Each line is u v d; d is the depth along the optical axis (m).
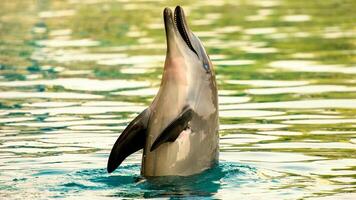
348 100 22.14
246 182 14.87
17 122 20.23
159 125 15.35
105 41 33.41
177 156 15.32
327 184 14.76
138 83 25.06
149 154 15.39
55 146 17.89
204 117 15.55
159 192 14.27
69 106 22.03
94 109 21.62
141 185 14.76
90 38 34.25
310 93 23.19
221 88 24.33
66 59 29.44
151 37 34.19
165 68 15.72
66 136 18.77
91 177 15.40
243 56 29.41
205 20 38.81
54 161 16.64
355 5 43.44
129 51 30.94
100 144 18.05
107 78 25.92
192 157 15.43
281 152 17.27
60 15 41.72
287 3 45.34
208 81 15.80
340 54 29.28
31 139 18.53
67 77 26.16
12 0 49.44
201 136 15.51
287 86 24.28
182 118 15.24
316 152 17.19
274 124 19.81
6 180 15.20
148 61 28.78
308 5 44.16
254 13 41.19
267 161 16.53
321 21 37.62
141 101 22.55
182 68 15.61
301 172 15.64
